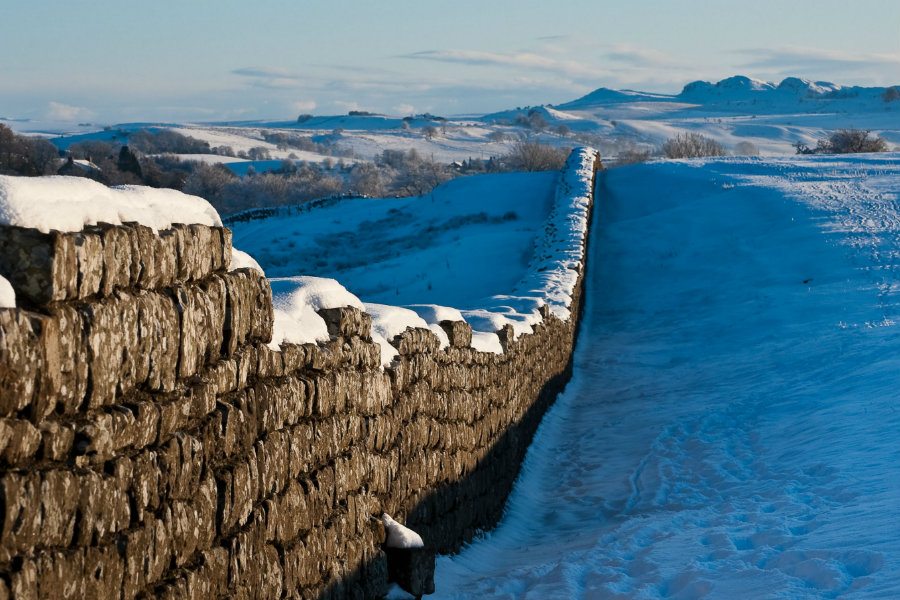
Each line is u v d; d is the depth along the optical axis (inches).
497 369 486.6
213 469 183.9
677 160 2536.9
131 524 153.3
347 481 262.7
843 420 554.9
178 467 167.2
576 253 1155.9
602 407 761.0
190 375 175.5
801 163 2330.2
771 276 1274.6
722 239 1565.0
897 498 361.7
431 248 1932.8
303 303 249.8
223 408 187.0
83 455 138.8
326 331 253.6
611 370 925.8
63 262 131.9
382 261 1845.5
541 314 701.3
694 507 445.1
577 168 2228.1
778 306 1089.4
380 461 293.9
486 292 1430.9
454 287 1491.1
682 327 1099.3
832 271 1235.2
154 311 158.7
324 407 245.0
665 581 314.5
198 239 179.0
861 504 367.6
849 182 1953.7
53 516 130.5
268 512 206.7
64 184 140.3
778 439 556.7
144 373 157.1
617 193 2185.0
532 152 4097.0
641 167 2428.6
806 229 1488.7
